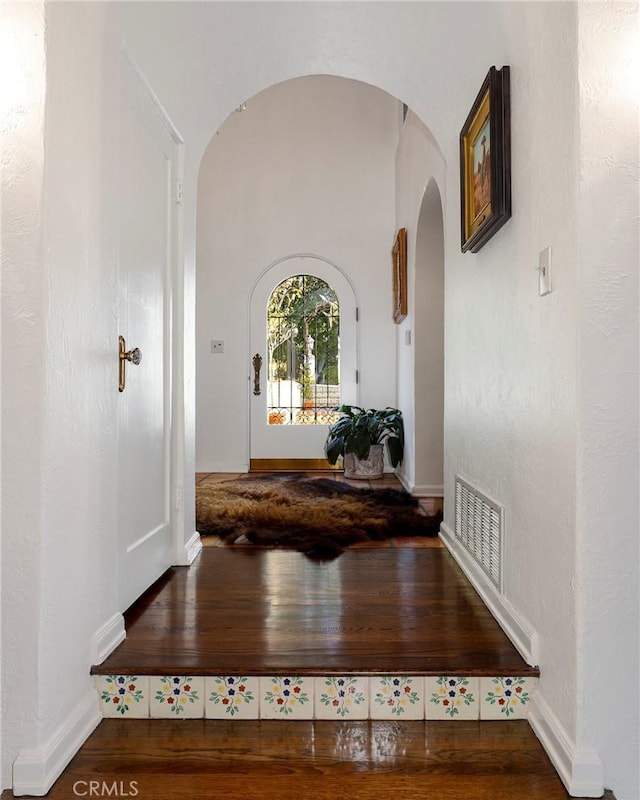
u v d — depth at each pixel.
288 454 5.52
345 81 5.49
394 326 5.46
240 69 2.45
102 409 1.64
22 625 1.28
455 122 2.48
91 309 1.55
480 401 2.17
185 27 2.08
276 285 5.53
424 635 1.77
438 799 1.26
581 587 1.28
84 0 1.49
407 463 4.56
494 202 1.78
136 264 2.02
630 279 1.27
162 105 2.23
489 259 2.03
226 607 2.01
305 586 2.24
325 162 5.52
